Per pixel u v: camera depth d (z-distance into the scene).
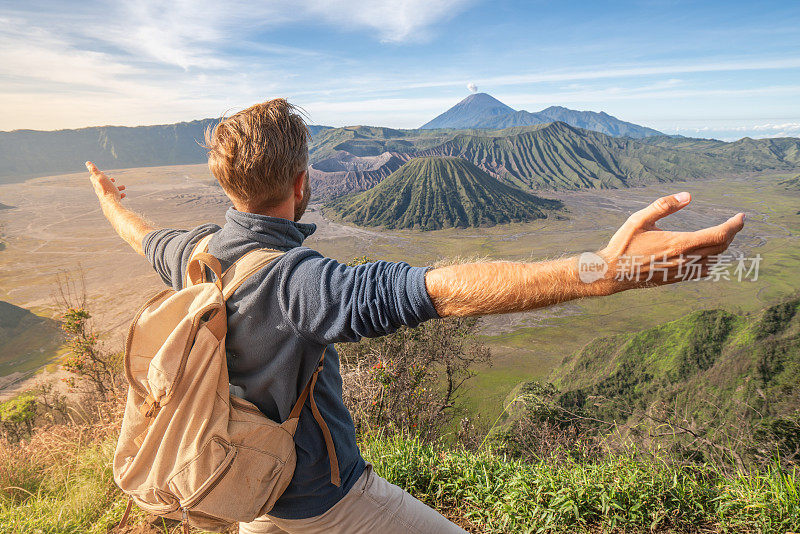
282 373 1.13
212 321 1.12
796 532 2.42
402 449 3.32
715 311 64.69
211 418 1.11
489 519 2.73
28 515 3.08
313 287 1.04
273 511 1.29
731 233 0.64
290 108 1.24
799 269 172.38
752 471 2.98
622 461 3.06
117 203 1.88
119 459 1.19
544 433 5.33
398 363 6.97
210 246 1.28
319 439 1.26
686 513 2.71
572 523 2.68
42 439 4.25
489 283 0.82
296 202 1.31
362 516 1.34
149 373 1.10
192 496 1.10
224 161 1.15
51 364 109.62
